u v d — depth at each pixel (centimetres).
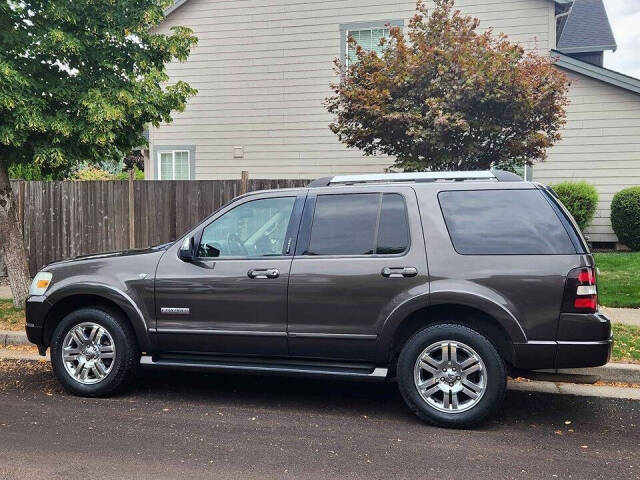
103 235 1127
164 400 554
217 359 539
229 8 1562
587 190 1301
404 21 1452
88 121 799
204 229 547
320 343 504
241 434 462
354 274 493
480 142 1046
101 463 404
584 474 388
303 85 1528
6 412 514
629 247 1307
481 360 466
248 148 1577
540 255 462
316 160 1532
